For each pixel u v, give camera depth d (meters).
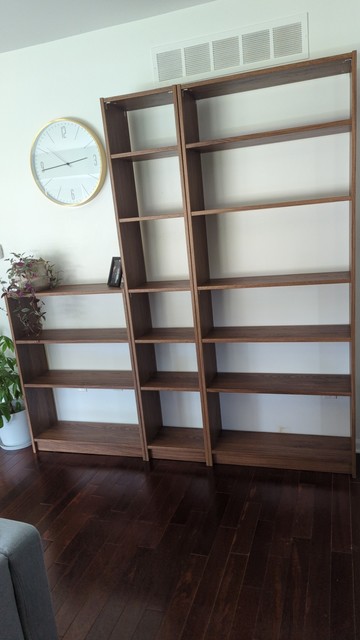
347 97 2.43
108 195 2.94
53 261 3.16
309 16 2.41
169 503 2.50
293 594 1.84
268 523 2.28
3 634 1.35
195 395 3.06
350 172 2.32
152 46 2.68
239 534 2.21
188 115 2.49
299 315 2.76
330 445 2.76
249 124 2.60
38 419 3.22
